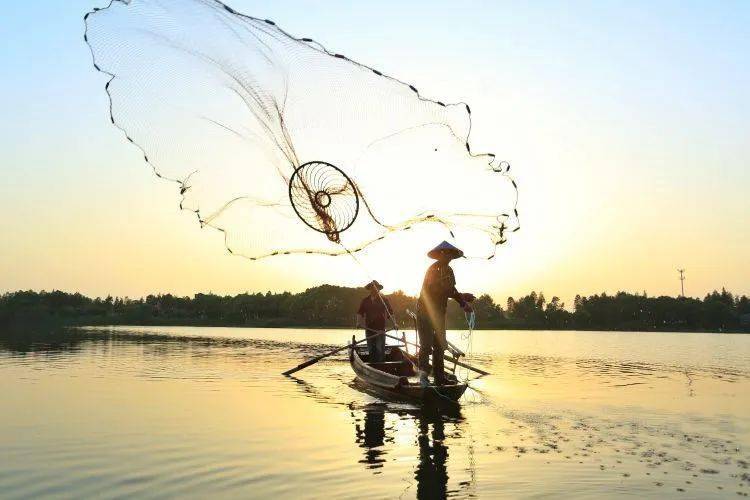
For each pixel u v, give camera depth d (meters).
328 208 8.90
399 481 6.58
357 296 92.50
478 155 8.23
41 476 6.77
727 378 16.88
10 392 13.25
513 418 10.31
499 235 8.96
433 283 12.05
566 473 6.83
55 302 97.06
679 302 136.00
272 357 24.47
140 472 6.93
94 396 12.73
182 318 108.69
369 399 12.64
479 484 6.45
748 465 7.15
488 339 56.81
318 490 6.27
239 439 8.66
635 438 8.62
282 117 8.12
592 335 77.69
